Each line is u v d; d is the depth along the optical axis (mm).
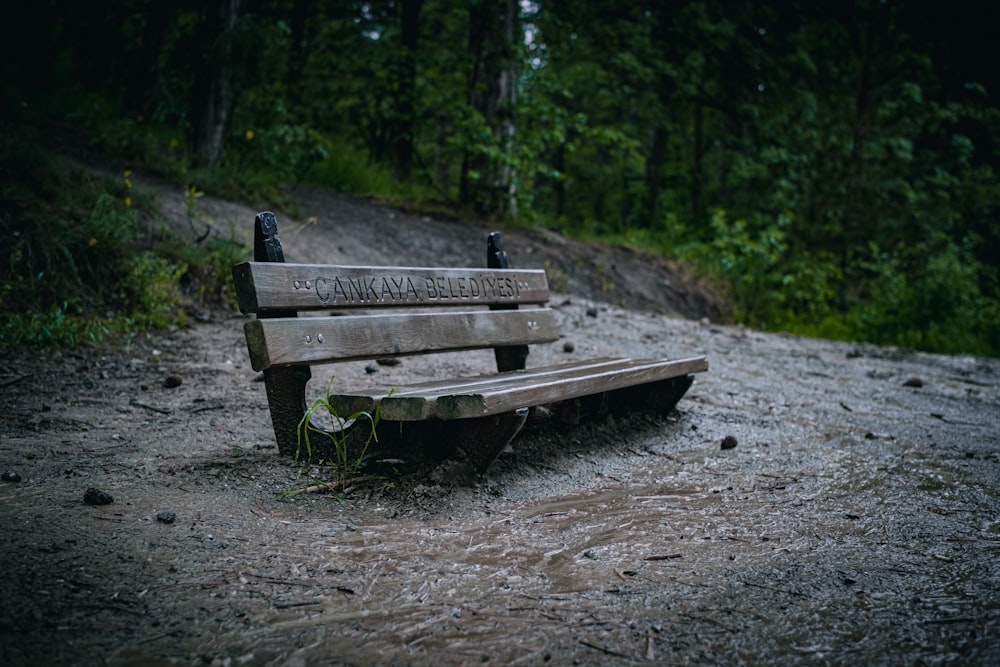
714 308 12758
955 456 4391
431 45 16453
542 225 13406
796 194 16328
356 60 13719
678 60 16844
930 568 2689
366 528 2932
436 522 3033
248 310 3082
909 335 12133
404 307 3762
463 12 12797
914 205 17047
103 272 6254
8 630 1992
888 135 17594
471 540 2865
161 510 2904
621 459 4074
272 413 3562
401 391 3369
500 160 12000
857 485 3746
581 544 2867
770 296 13531
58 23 12086
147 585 2307
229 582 2375
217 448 3746
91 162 8172
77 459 3469
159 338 5891
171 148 9344
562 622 2232
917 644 2135
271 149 9969
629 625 2223
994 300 13742
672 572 2617
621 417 4672
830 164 16781
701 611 2320
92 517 2771
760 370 7008
